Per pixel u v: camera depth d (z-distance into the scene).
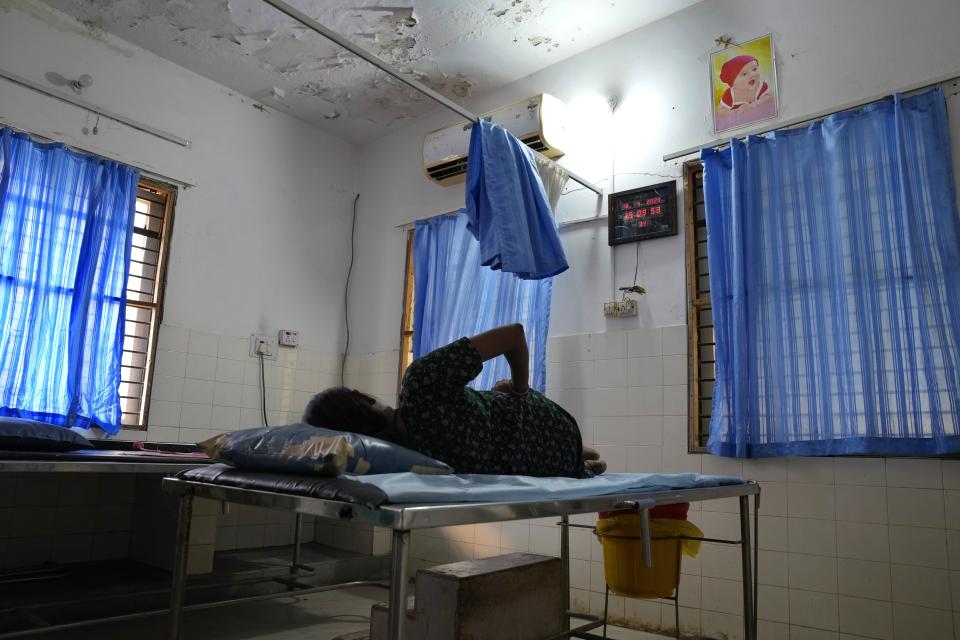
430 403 1.88
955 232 2.89
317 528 5.16
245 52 4.52
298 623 3.37
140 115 4.45
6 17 3.90
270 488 1.64
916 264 2.93
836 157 3.21
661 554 2.62
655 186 3.88
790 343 3.22
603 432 3.86
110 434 4.03
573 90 4.44
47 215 3.86
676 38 4.00
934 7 3.14
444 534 4.47
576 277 4.16
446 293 4.64
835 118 3.25
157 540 4.00
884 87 3.22
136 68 4.46
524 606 2.40
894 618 2.85
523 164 3.53
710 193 3.55
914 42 3.17
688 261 3.72
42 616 3.02
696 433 3.56
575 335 4.09
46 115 4.00
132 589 3.39
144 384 4.32
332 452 1.56
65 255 3.92
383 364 5.22
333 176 5.63
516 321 4.19
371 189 5.66
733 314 3.36
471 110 5.08
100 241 4.05
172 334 4.48
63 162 3.96
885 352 2.97
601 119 4.25
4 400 3.62
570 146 4.30
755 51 3.67
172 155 4.59
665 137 3.94
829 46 3.42
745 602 2.56
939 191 2.95
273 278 5.10
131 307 4.39
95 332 3.97
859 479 3.01
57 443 3.07
